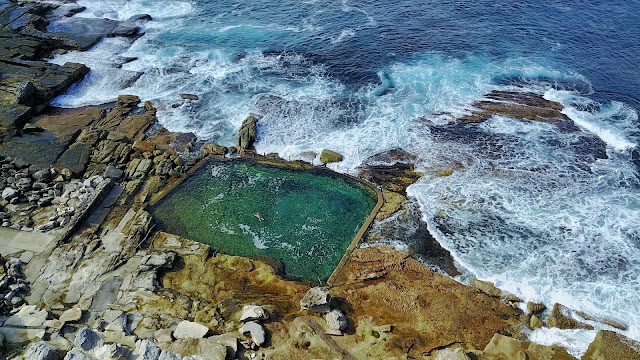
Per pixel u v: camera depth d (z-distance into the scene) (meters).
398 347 23.45
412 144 37.22
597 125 38.53
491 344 23.41
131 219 30.02
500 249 29.06
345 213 31.91
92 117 38.78
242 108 40.97
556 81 43.94
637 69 45.03
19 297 24.31
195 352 21.88
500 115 40.00
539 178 33.97
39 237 27.78
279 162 35.75
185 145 36.88
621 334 24.31
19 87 38.00
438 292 26.47
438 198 32.56
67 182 32.16
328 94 42.75
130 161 34.66
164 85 43.59
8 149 33.97
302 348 23.06
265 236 30.22
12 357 20.89
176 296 25.38
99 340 20.73
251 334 23.27
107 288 25.33
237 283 26.66
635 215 30.91
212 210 31.80
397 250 29.08
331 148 36.97
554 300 26.14
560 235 29.81
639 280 27.08
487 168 34.91
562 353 23.27
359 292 26.41
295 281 27.23
